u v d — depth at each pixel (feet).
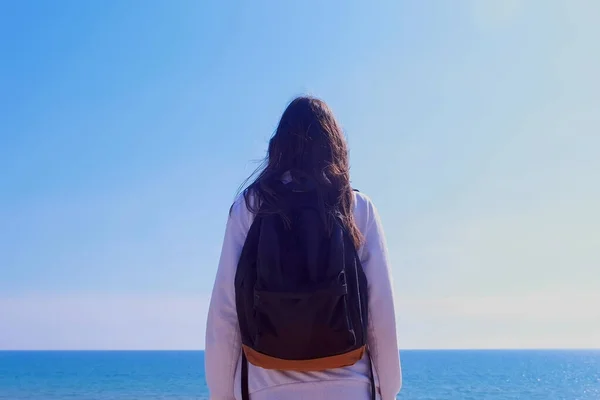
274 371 6.39
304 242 6.27
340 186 6.85
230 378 6.86
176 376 289.33
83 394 202.49
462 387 236.63
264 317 6.18
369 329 6.67
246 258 6.47
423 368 393.91
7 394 204.33
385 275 6.78
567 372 344.49
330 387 6.32
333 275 6.15
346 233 6.56
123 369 362.33
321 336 6.10
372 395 6.56
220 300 6.82
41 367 399.65
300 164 7.01
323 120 7.22
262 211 6.59
